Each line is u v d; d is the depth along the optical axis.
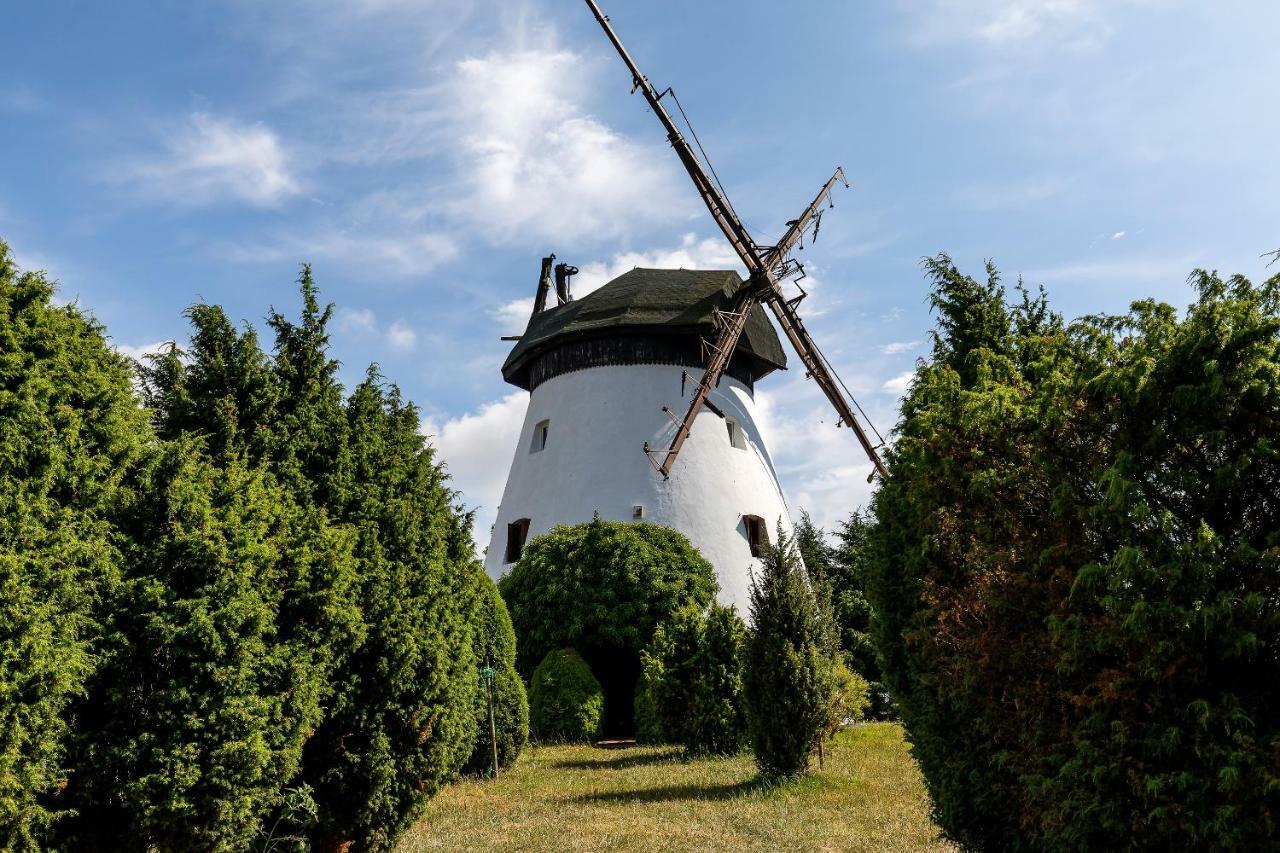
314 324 10.27
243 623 7.20
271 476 8.97
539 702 22.12
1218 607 4.99
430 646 9.56
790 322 29.70
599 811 12.80
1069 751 6.06
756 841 10.84
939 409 7.42
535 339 31.91
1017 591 6.55
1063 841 6.06
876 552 10.30
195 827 6.81
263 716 7.18
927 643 7.93
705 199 28.02
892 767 16.25
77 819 6.62
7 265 6.85
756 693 15.40
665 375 29.73
